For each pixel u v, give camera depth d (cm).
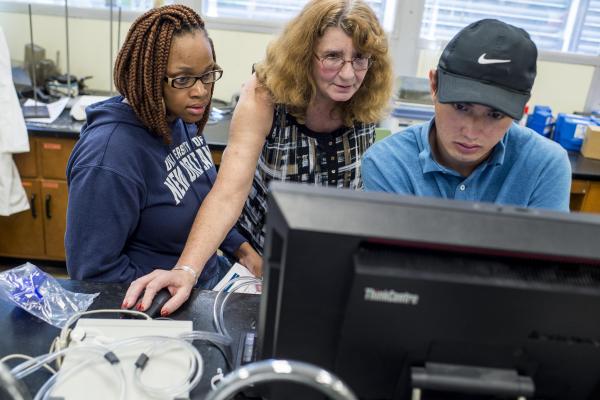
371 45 136
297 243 58
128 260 129
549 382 66
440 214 60
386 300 59
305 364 57
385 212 59
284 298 62
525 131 110
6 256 275
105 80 297
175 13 116
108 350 88
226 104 298
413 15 295
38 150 245
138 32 114
